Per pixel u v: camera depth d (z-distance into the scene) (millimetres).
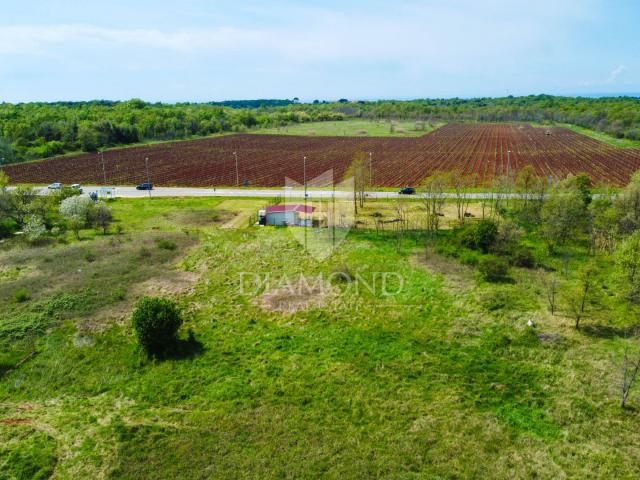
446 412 21875
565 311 31156
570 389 23266
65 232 52656
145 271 40312
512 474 18203
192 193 75312
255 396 23422
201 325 31000
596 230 43531
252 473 18578
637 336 27625
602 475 18094
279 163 110125
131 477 18453
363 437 20453
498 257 40812
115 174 96500
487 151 124625
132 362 26734
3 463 19031
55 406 23094
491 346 27406
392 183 83062
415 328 29906
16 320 31125
